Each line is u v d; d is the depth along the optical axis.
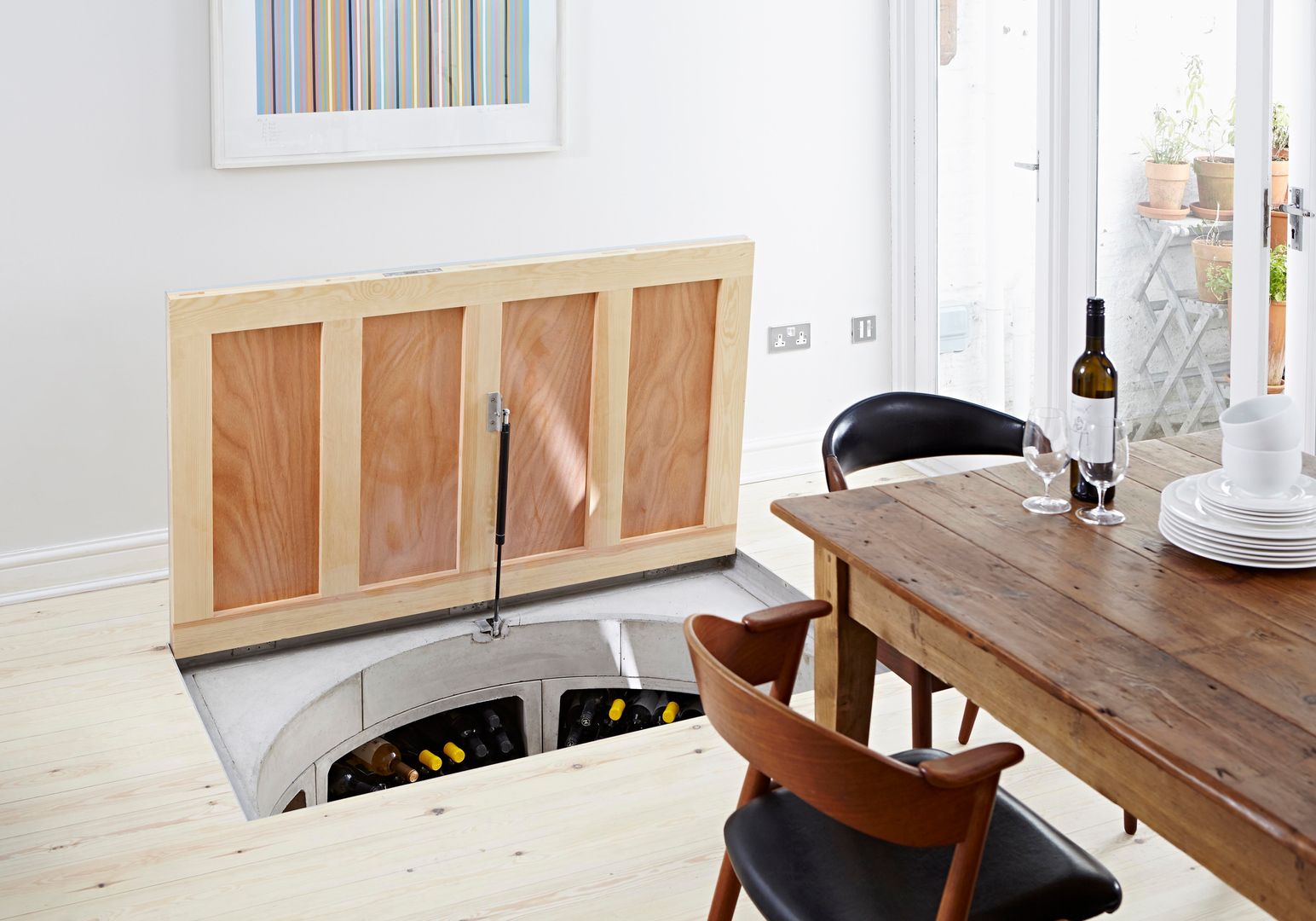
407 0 4.09
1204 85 3.58
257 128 4.00
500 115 4.29
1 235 3.81
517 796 2.94
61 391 3.97
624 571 4.05
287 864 2.70
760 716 1.71
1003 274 4.50
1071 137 4.09
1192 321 3.76
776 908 1.85
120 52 3.83
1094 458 2.26
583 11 4.35
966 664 2.02
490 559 3.82
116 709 3.35
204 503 3.41
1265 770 1.55
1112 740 1.74
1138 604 1.97
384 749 3.72
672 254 3.65
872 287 5.02
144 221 3.96
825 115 4.78
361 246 4.23
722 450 4.04
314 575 3.67
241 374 3.35
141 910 2.55
